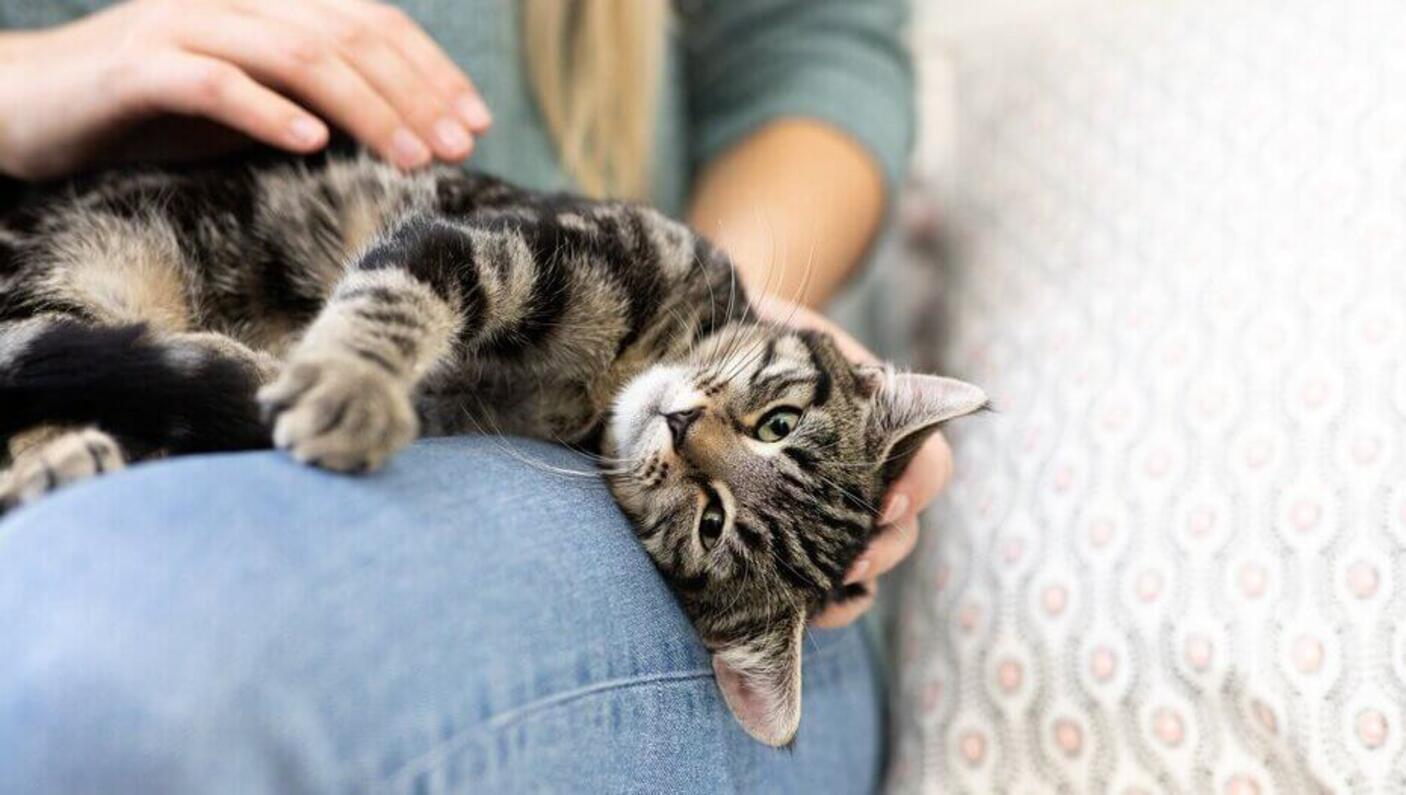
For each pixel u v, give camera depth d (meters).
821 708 1.30
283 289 1.27
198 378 0.93
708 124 2.08
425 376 1.10
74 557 0.66
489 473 0.93
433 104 1.28
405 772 0.68
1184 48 1.62
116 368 0.92
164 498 0.71
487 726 0.74
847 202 1.79
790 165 1.80
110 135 1.20
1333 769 1.04
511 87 1.73
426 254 1.07
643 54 1.85
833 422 1.32
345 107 1.21
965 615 1.37
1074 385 1.43
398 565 0.74
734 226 1.65
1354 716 1.04
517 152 1.74
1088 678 1.23
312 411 0.81
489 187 1.33
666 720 0.96
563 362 1.25
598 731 0.86
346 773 0.66
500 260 1.13
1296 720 1.07
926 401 1.29
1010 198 1.73
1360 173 1.30
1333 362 1.19
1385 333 1.17
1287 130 1.41
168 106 1.13
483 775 0.73
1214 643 1.14
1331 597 1.08
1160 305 1.40
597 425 1.31
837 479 1.30
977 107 1.90
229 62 1.15
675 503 1.23
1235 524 1.18
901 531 1.32
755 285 1.56
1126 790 1.18
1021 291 1.62
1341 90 1.39
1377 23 1.42
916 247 2.03
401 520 0.78
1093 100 1.69
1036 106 1.77
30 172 1.24
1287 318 1.26
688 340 1.31
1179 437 1.27
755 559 1.25
